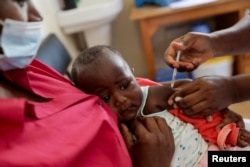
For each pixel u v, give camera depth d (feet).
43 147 1.66
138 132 2.32
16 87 2.14
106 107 2.36
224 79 2.82
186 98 2.66
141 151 2.25
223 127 2.69
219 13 6.39
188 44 3.02
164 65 8.55
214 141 2.69
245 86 2.84
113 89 2.58
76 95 2.18
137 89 2.65
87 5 7.35
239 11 6.33
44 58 4.75
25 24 1.86
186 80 3.19
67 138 1.76
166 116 2.74
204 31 7.25
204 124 2.72
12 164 1.51
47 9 6.08
